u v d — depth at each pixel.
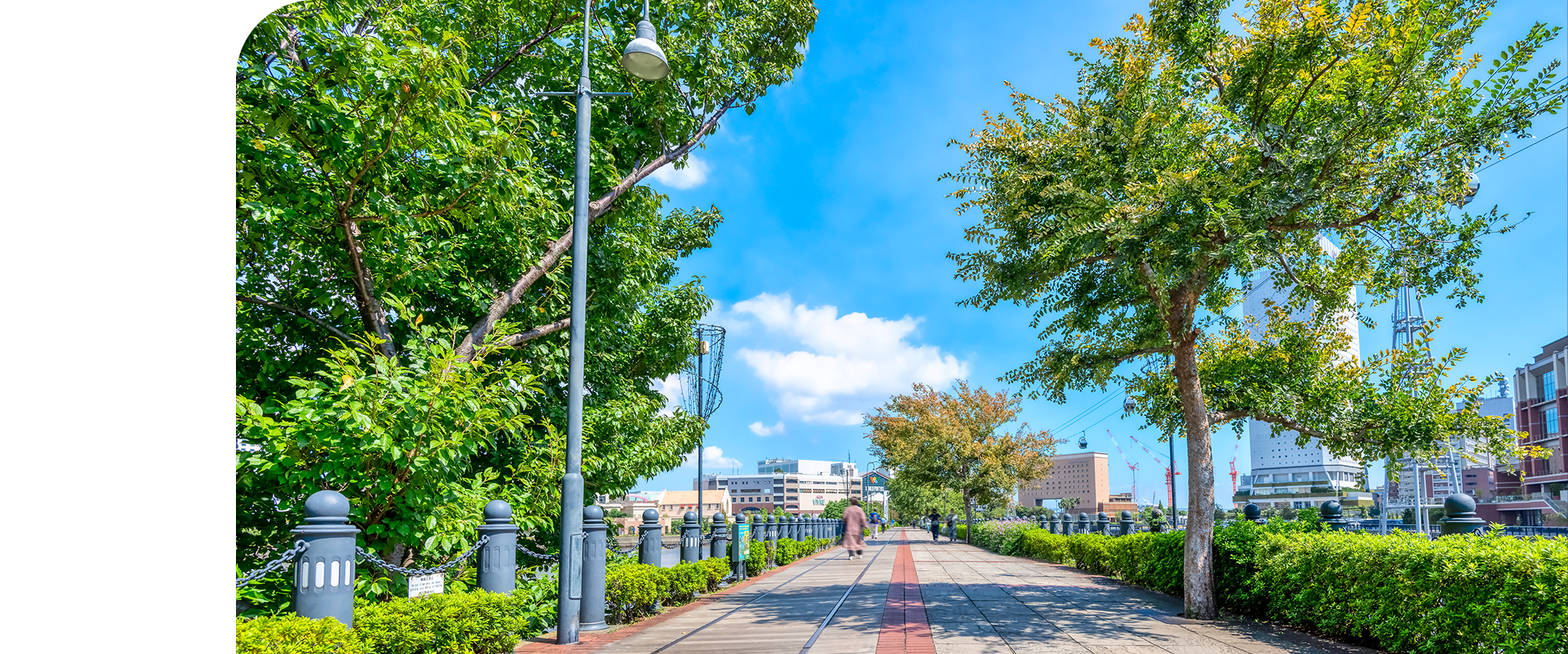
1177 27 8.66
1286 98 8.74
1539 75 7.18
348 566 4.92
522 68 11.20
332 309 8.94
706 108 12.41
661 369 13.62
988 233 9.93
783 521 22.55
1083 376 10.06
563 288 10.88
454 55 7.48
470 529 7.09
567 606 7.69
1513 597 5.43
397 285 8.97
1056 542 19.58
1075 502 72.94
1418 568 6.28
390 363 6.68
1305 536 8.32
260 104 7.02
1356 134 7.86
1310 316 10.03
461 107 7.71
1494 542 6.18
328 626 4.43
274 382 8.66
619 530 12.27
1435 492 63.91
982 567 18.06
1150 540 12.39
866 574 16.00
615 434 11.11
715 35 12.01
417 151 7.86
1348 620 7.09
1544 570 5.23
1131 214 7.69
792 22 12.80
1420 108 7.85
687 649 7.27
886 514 88.38
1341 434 9.19
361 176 7.25
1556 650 5.11
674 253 14.16
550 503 9.18
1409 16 7.68
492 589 6.75
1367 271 8.97
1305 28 7.88
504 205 8.23
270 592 6.42
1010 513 53.34
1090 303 10.23
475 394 7.10
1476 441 8.50
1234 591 9.47
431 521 6.67
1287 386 9.51
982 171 9.66
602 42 11.30
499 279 10.38
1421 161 7.77
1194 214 7.67
